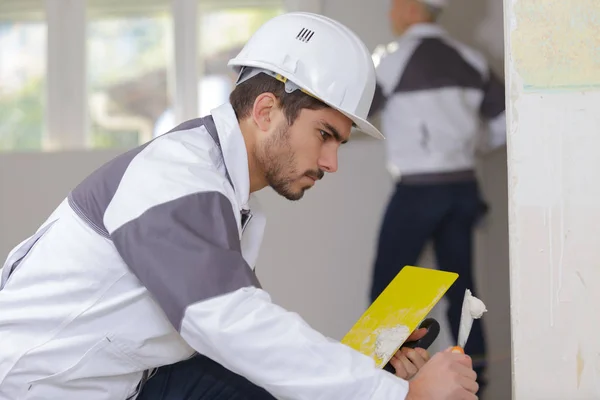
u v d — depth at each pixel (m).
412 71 3.12
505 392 3.04
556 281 1.39
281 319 1.14
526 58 1.39
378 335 1.44
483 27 3.55
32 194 3.49
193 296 1.13
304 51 1.34
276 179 1.35
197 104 3.58
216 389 1.46
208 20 3.56
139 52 3.62
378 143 3.35
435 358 1.23
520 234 1.40
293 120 1.32
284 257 3.40
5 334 1.30
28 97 3.68
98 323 1.29
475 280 3.51
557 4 1.38
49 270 1.29
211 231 1.19
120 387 1.36
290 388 1.13
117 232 1.19
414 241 3.15
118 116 3.65
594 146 1.38
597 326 1.38
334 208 3.38
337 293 3.38
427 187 3.12
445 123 3.11
